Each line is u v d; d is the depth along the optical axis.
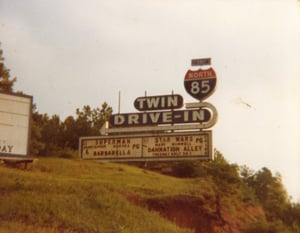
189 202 26.41
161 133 27.48
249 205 31.17
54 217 20.39
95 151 28.78
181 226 24.78
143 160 27.59
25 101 28.12
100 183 26.39
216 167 32.72
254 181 34.78
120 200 24.38
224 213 27.73
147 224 22.70
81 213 21.42
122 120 28.47
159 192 27.14
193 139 26.75
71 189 24.14
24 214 20.00
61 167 30.03
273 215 31.36
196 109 26.88
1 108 27.31
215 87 26.73
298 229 29.97
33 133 34.94
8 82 32.22
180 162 36.19
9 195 21.77
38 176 25.88
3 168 26.31
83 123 38.88
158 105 27.77
